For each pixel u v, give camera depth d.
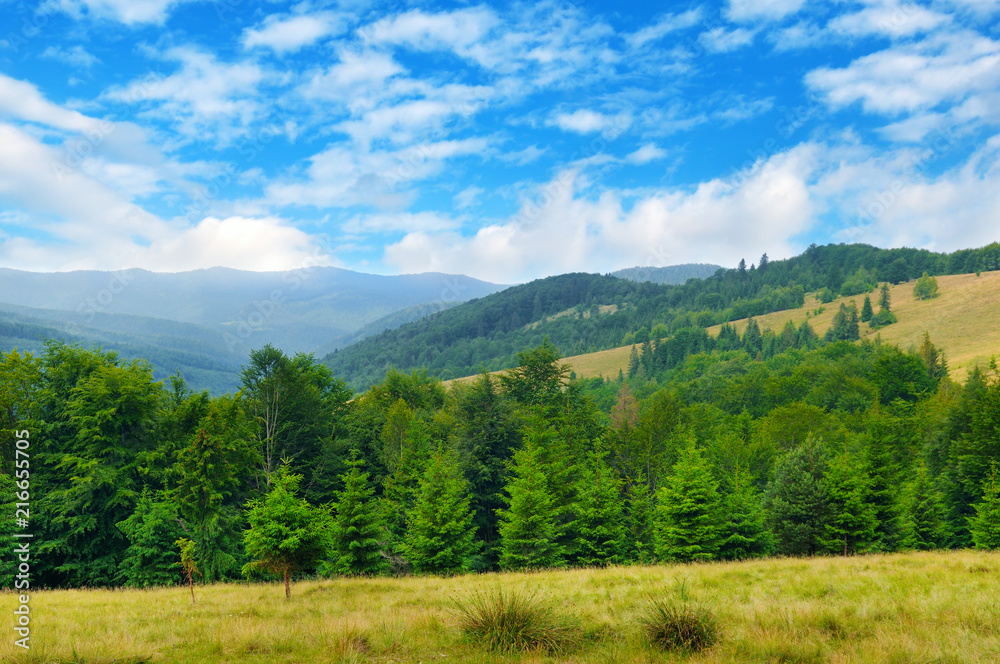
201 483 32.88
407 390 69.19
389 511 37.75
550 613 10.30
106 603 15.88
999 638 8.14
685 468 35.84
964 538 45.94
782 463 42.41
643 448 61.47
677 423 74.38
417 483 43.41
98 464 32.44
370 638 10.08
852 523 35.25
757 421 86.56
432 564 31.97
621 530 39.22
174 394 43.03
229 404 39.50
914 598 11.25
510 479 43.59
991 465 42.84
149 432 36.56
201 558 31.69
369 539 30.89
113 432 34.03
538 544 34.53
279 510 16.30
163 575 31.00
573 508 40.12
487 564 42.59
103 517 32.81
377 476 48.16
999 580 13.55
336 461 45.12
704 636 9.16
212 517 32.50
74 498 31.31
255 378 45.72
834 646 8.59
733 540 34.75
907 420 70.44
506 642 9.45
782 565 19.62
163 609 14.27
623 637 9.80
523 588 14.15
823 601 11.78
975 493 45.19
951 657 7.57
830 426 75.88
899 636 8.55
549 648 9.33
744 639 9.01
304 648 9.52
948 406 59.50
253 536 16.05
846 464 38.41
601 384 191.50
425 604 13.78
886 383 110.56
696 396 134.12
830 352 152.50
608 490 39.09
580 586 15.93
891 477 39.72
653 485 58.34
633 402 108.81
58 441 34.72
